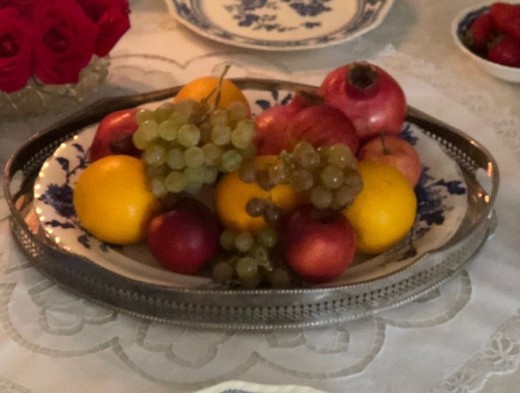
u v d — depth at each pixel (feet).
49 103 2.69
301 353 1.89
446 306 2.02
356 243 2.01
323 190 1.88
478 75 3.02
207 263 2.03
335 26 3.21
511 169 2.52
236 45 3.05
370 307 1.93
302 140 2.07
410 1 3.51
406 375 1.84
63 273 2.01
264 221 2.00
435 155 2.34
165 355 1.89
